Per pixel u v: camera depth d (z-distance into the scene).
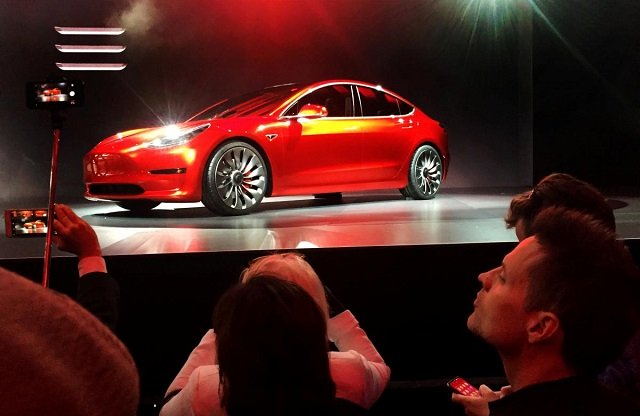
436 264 3.44
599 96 8.64
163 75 8.35
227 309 0.95
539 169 8.69
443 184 8.97
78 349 0.36
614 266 1.05
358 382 1.48
